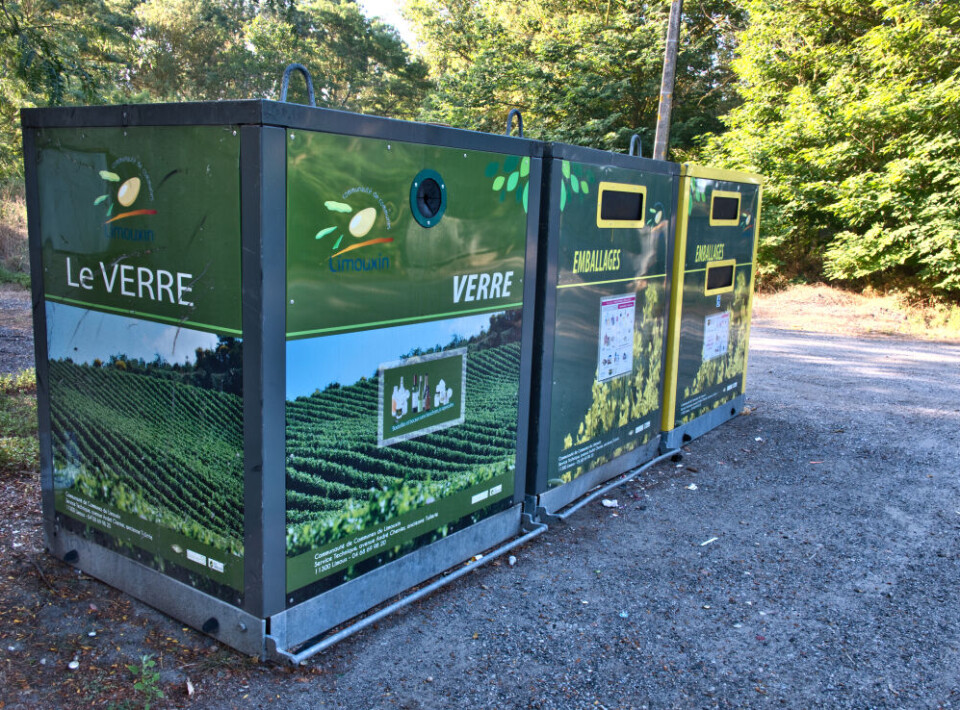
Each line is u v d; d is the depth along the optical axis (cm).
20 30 698
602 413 500
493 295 387
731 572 402
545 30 2903
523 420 427
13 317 1100
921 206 1441
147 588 335
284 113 266
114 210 312
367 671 299
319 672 296
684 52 2322
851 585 391
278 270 275
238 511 292
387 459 338
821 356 1049
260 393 276
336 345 303
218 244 280
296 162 275
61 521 370
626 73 2395
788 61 1781
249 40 3569
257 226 266
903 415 729
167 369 305
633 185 489
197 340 293
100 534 351
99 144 311
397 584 355
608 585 383
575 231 438
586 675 304
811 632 344
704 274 607
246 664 296
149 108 290
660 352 565
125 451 329
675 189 545
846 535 454
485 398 395
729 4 2375
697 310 606
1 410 591
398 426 341
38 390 365
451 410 372
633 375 531
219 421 291
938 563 418
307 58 3647
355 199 301
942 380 897
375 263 315
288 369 285
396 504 346
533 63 2586
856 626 350
